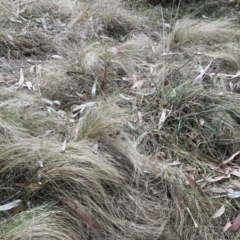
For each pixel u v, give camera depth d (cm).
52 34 333
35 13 360
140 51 314
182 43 331
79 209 187
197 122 244
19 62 302
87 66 285
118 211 196
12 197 193
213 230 195
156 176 210
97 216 191
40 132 227
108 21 356
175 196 204
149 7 401
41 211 186
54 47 320
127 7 391
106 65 288
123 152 215
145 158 217
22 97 251
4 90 255
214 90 268
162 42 333
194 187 208
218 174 221
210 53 313
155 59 311
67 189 196
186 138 239
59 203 193
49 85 270
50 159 202
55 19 353
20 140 212
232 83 284
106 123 224
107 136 221
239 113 255
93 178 197
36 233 172
